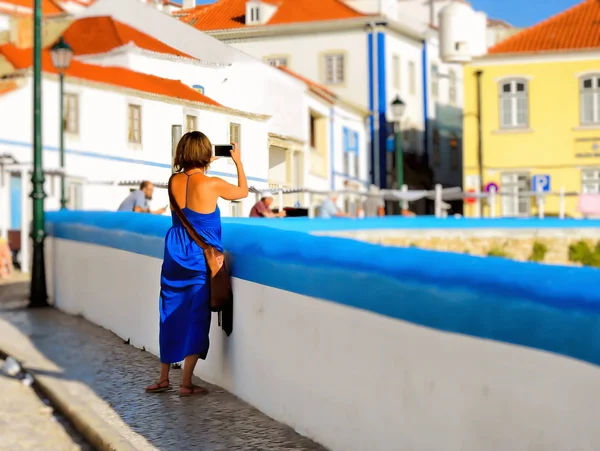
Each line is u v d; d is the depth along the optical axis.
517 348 3.54
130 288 9.07
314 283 5.30
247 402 6.40
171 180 6.56
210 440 5.47
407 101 46.97
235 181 8.10
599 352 3.11
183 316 6.64
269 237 6.20
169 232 6.64
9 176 18.92
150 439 5.53
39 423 6.43
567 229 19.97
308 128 16.06
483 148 38.50
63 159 13.69
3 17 22.48
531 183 37.91
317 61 42.66
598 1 40.00
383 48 42.88
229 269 6.70
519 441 3.53
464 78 38.62
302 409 5.53
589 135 37.75
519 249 19.78
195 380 7.27
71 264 11.44
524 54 37.97
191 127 8.15
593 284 3.30
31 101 20.52
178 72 8.17
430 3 52.53
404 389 4.37
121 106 9.37
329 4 44.19
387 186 43.44
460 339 3.90
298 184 11.16
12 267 18.20
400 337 4.39
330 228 15.15
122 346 8.85
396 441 4.44
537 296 3.45
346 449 4.97
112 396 6.72
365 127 42.59
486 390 3.73
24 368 7.87
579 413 3.22
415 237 18.41
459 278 3.96
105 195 11.30
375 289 4.61
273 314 5.92
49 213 12.66
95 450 5.74
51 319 10.84
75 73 12.42
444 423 4.03
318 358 5.29
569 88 37.88
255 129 8.49
